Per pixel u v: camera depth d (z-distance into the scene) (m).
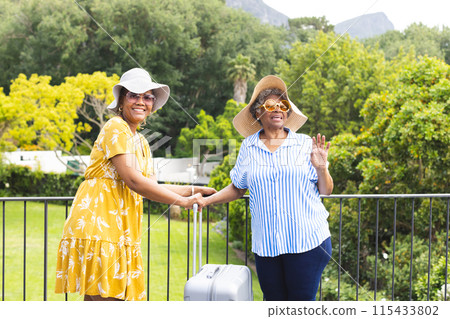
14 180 12.46
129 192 1.71
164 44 10.42
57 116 12.13
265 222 1.61
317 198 1.66
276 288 1.66
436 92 4.54
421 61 4.49
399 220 4.81
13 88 12.46
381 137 4.68
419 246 4.42
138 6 11.70
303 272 1.60
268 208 1.61
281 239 1.59
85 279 1.63
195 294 1.58
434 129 4.68
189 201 1.74
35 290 5.35
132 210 1.72
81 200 1.66
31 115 12.20
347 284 3.81
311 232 1.59
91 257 1.62
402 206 4.75
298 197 1.60
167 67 10.01
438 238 4.56
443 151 4.73
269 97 1.66
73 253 1.64
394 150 4.78
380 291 4.18
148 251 2.11
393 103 4.46
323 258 1.62
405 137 4.63
